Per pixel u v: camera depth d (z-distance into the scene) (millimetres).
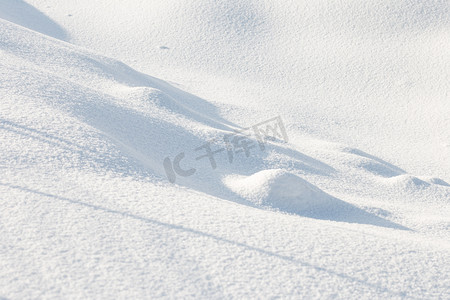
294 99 32594
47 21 41500
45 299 4930
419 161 23828
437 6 42656
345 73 36781
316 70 37375
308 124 27297
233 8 44406
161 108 17422
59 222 6527
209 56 38875
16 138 9000
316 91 34531
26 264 5461
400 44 39500
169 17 43562
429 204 14273
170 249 6477
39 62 19641
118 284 5453
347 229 8586
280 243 7207
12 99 11078
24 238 5973
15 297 4863
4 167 7773
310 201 10820
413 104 32531
